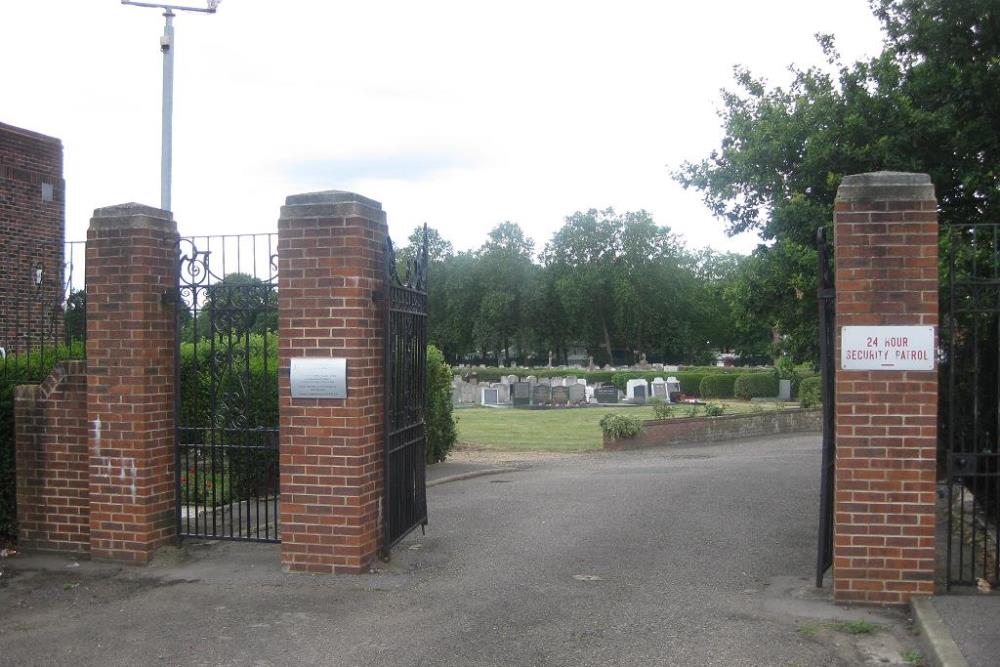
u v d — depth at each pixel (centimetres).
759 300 1176
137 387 736
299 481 702
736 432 2062
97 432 744
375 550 728
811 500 1051
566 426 2433
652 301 7031
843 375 612
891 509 608
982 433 864
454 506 1037
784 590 655
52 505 774
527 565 736
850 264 609
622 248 7106
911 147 1034
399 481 784
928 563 604
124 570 723
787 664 502
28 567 736
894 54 1107
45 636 569
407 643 545
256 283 743
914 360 602
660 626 572
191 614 609
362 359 694
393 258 758
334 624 583
